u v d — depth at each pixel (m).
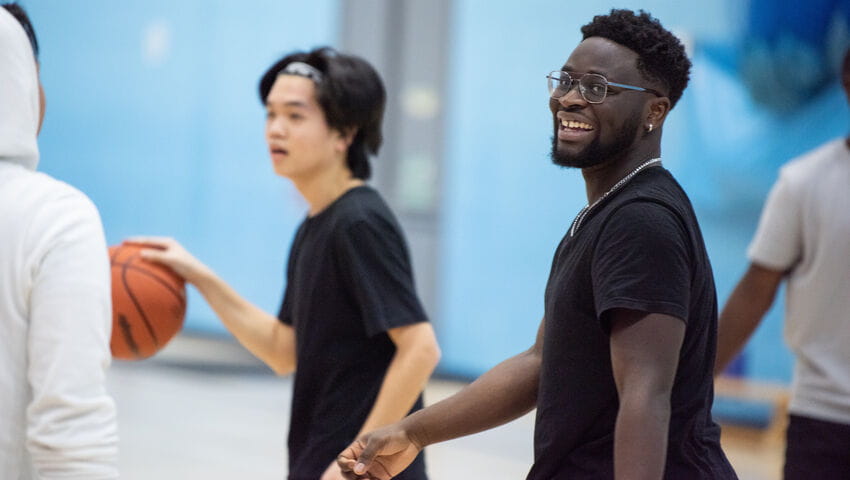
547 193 20.31
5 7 4.77
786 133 17.88
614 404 4.44
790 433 7.21
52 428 4.09
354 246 6.64
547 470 4.55
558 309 4.55
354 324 6.74
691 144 18.56
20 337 4.22
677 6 18.77
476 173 21.22
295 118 6.96
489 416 5.10
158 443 15.16
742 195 18.17
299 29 23.81
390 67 22.59
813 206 7.04
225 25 24.98
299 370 6.84
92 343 4.21
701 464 4.45
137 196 26.67
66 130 27.91
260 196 24.44
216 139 25.22
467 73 21.38
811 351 7.10
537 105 20.44
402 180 22.50
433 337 6.75
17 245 4.20
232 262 24.88
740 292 7.47
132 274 6.80
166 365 22.44
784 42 17.84
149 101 26.39
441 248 21.69
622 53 4.60
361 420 6.68
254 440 15.77
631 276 4.18
